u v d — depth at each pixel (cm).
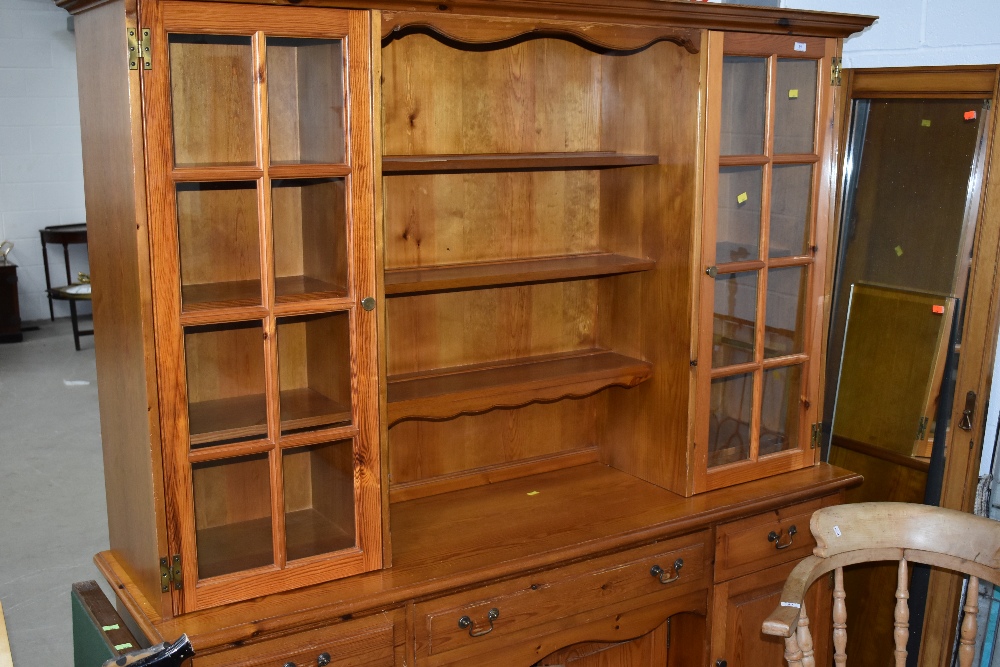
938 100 267
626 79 246
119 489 202
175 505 180
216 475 187
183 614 184
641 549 232
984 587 262
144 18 162
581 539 223
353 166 185
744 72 233
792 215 250
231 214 186
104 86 178
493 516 237
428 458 250
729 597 251
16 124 722
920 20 277
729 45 227
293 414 191
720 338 243
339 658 193
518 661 219
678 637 261
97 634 189
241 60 178
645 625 238
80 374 631
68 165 748
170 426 177
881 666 287
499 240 248
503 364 252
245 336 190
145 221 168
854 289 294
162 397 175
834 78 249
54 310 772
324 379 199
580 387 240
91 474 462
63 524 407
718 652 253
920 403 275
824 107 249
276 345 186
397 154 229
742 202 240
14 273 700
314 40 180
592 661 257
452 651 208
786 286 253
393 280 213
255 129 178
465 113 237
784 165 246
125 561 204
